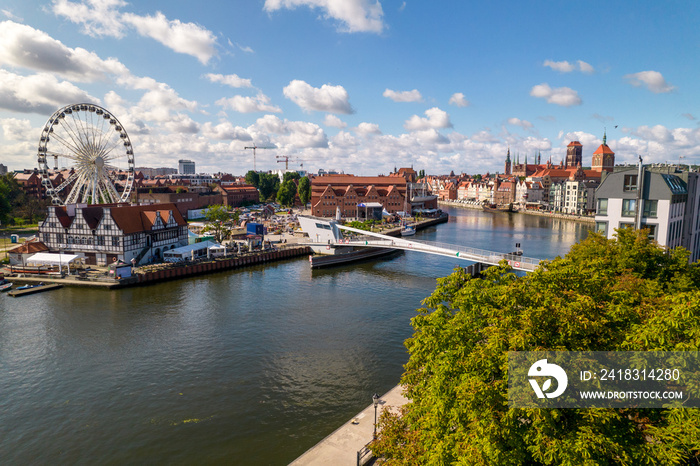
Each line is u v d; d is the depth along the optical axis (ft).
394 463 69.97
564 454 44.42
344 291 258.16
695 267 112.98
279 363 156.46
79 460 104.83
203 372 149.48
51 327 190.60
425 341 68.64
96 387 139.13
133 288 260.21
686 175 182.09
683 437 43.88
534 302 60.64
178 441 111.45
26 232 439.22
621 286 93.45
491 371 55.88
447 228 597.93
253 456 105.19
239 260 330.54
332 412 124.57
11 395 134.31
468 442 52.03
